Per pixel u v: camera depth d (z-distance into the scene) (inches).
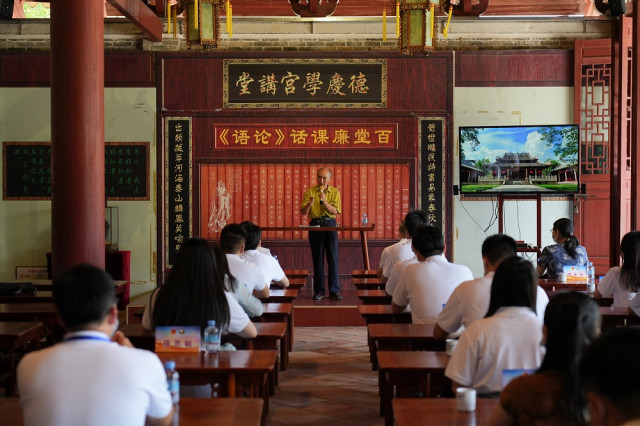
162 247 452.8
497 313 135.6
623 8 354.0
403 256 296.0
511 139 420.5
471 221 454.3
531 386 100.7
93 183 283.1
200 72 453.1
